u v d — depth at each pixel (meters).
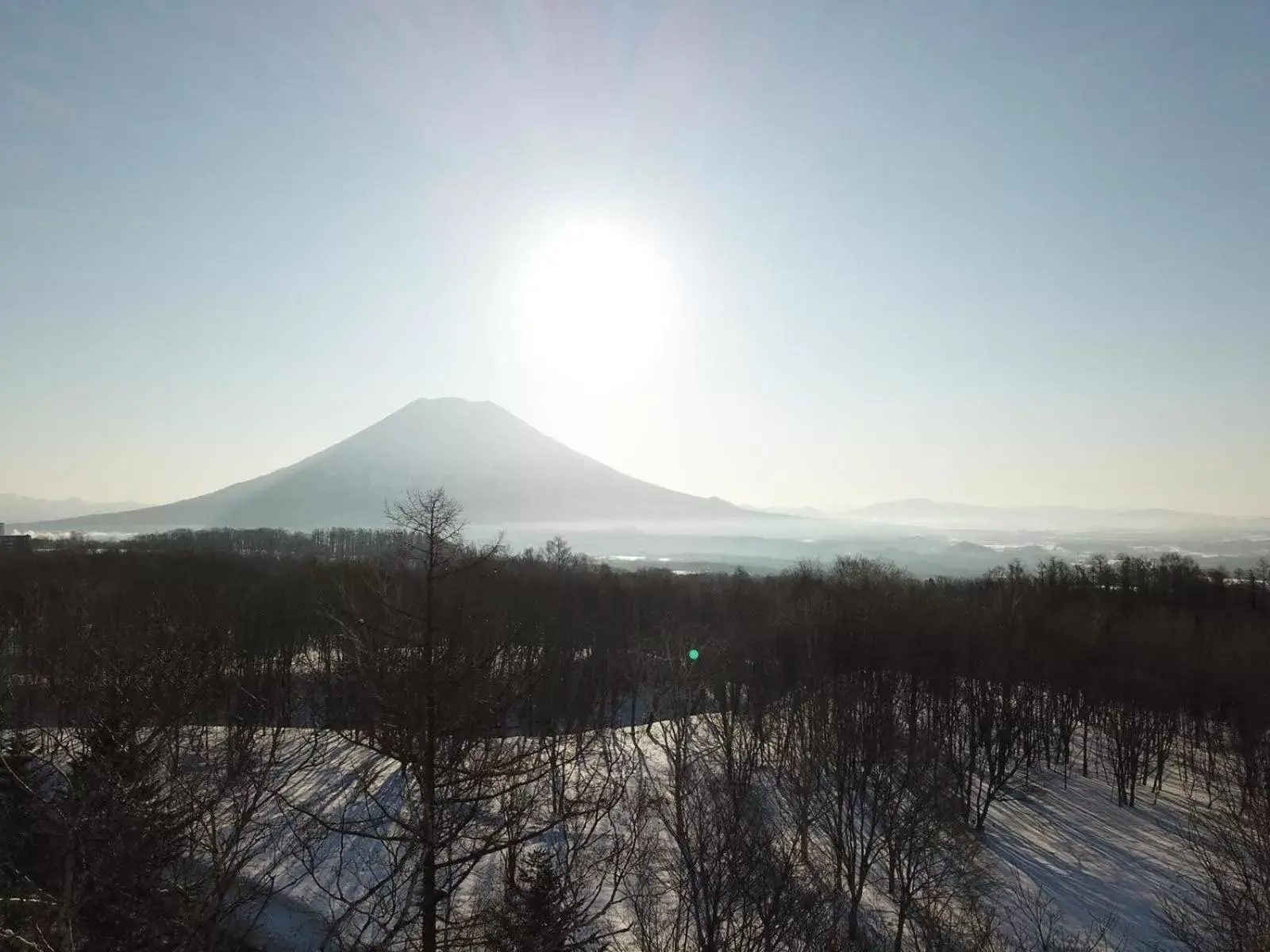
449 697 17.03
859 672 57.72
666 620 73.31
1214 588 98.56
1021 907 41.38
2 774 14.29
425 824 15.88
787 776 42.28
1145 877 46.38
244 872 18.95
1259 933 32.47
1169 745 67.62
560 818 19.47
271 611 63.91
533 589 71.56
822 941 27.67
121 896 13.71
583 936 22.56
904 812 39.12
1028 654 66.88
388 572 19.31
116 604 55.41
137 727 15.17
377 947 14.92
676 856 27.44
